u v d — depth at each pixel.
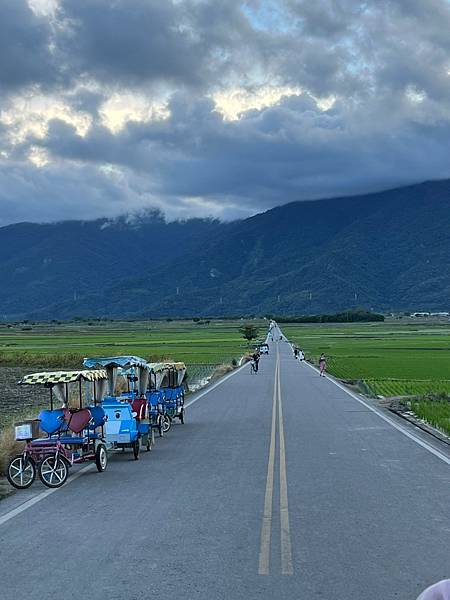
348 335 150.62
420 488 12.24
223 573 7.66
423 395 32.12
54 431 14.02
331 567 7.85
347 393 34.69
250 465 14.69
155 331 190.75
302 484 12.59
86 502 11.48
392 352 84.44
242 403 29.56
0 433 18.91
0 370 63.41
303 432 20.11
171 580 7.45
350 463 14.86
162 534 9.30
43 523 10.06
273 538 9.05
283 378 46.59
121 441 15.70
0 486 13.09
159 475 13.87
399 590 7.11
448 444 17.78
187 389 36.53
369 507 10.80
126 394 19.16
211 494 11.83
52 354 73.50
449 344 103.62
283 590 7.11
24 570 7.84
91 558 8.27
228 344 111.31
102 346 100.56
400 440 18.44
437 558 8.18
